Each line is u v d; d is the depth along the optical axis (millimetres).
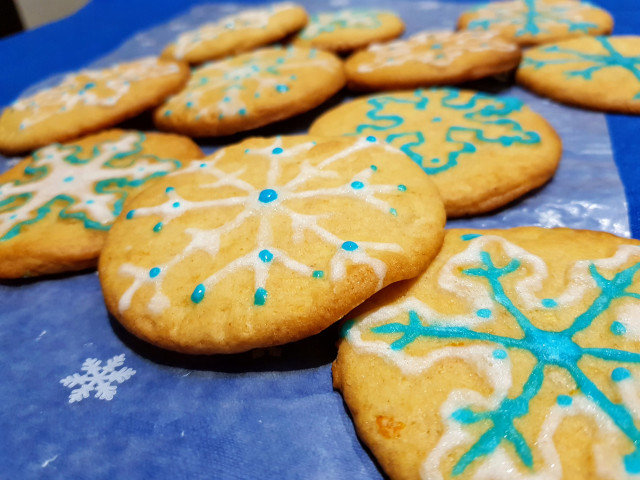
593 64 183
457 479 79
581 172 146
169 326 103
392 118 167
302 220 110
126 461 94
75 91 196
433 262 111
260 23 233
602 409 83
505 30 218
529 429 83
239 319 99
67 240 133
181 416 100
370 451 90
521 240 117
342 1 290
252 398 101
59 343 118
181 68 208
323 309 96
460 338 96
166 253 113
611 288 101
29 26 400
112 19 298
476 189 133
